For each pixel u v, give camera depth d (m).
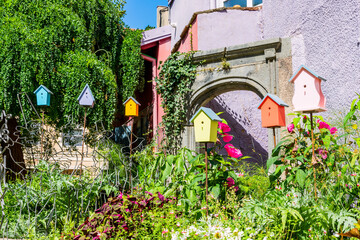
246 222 2.89
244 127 7.39
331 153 3.27
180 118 7.11
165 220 3.08
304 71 3.39
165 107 7.50
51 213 3.98
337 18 4.75
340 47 4.68
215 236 2.65
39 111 7.17
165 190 4.04
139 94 11.75
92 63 7.66
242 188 3.75
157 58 10.27
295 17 5.86
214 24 7.36
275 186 3.45
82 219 4.05
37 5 7.64
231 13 7.32
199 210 3.34
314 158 3.15
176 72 7.21
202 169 3.79
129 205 3.26
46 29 7.48
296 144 3.60
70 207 4.34
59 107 7.31
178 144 7.13
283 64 6.00
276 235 2.59
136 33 9.66
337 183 2.89
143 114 11.19
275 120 3.73
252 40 7.18
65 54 7.62
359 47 4.28
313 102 3.32
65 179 4.56
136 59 9.45
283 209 2.60
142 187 4.32
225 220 3.02
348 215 2.60
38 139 7.17
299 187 3.30
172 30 10.10
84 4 8.48
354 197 2.88
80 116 7.45
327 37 4.99
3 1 7.58
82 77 7.47
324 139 3.24
